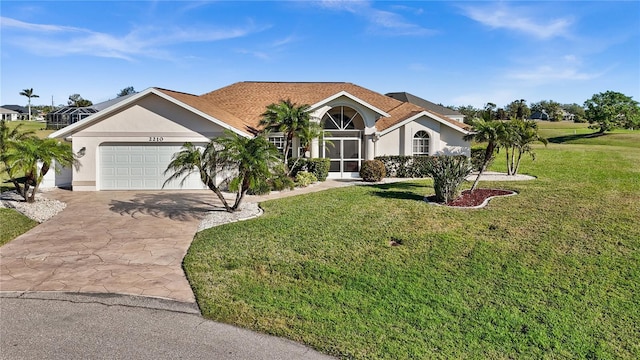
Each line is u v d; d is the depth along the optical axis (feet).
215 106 86.28
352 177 83.35
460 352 20.18
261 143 47.65
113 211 51.26
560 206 48.88
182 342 20.51
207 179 48.19
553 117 345.92
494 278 28.94
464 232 39.06
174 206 54.34
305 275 29.53
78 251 35.27
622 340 21.58
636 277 28.76
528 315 23.91
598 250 33.81
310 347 20.42
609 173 79.15
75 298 25.62
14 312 23.57
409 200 54.34
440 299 25.79
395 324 22.74
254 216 47.65
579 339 21.58
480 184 67.51
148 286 27.63
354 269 30.60
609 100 188.55
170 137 68.18
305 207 51.24
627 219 42.34
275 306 24.70
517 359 19.79
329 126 83.25
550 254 33.14
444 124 85.76
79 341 20.40
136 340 20.59
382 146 86.28
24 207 51.34
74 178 67.72
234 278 28.91
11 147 52.44
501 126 55.47
